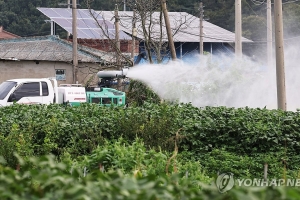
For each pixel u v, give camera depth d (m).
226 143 34.38
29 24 143.12
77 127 33.91
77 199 10.50
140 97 58.59
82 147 32.69
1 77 83.94
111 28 102.00
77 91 55.09
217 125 34.62
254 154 33.31
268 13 86.38
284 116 36.03
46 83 54.06
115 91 56.72
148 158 26.88
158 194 11.02
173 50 58.31
